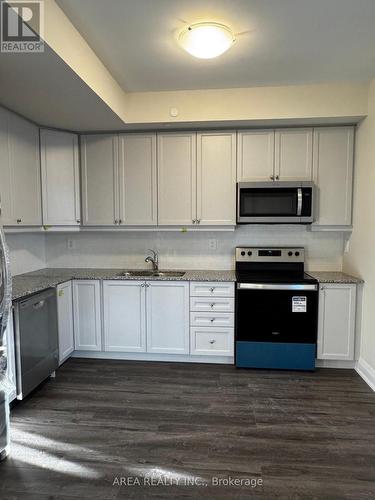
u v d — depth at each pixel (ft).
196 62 8.35
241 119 10.07
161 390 9.09
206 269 12.37
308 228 11.84
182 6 6.16
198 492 5.59
